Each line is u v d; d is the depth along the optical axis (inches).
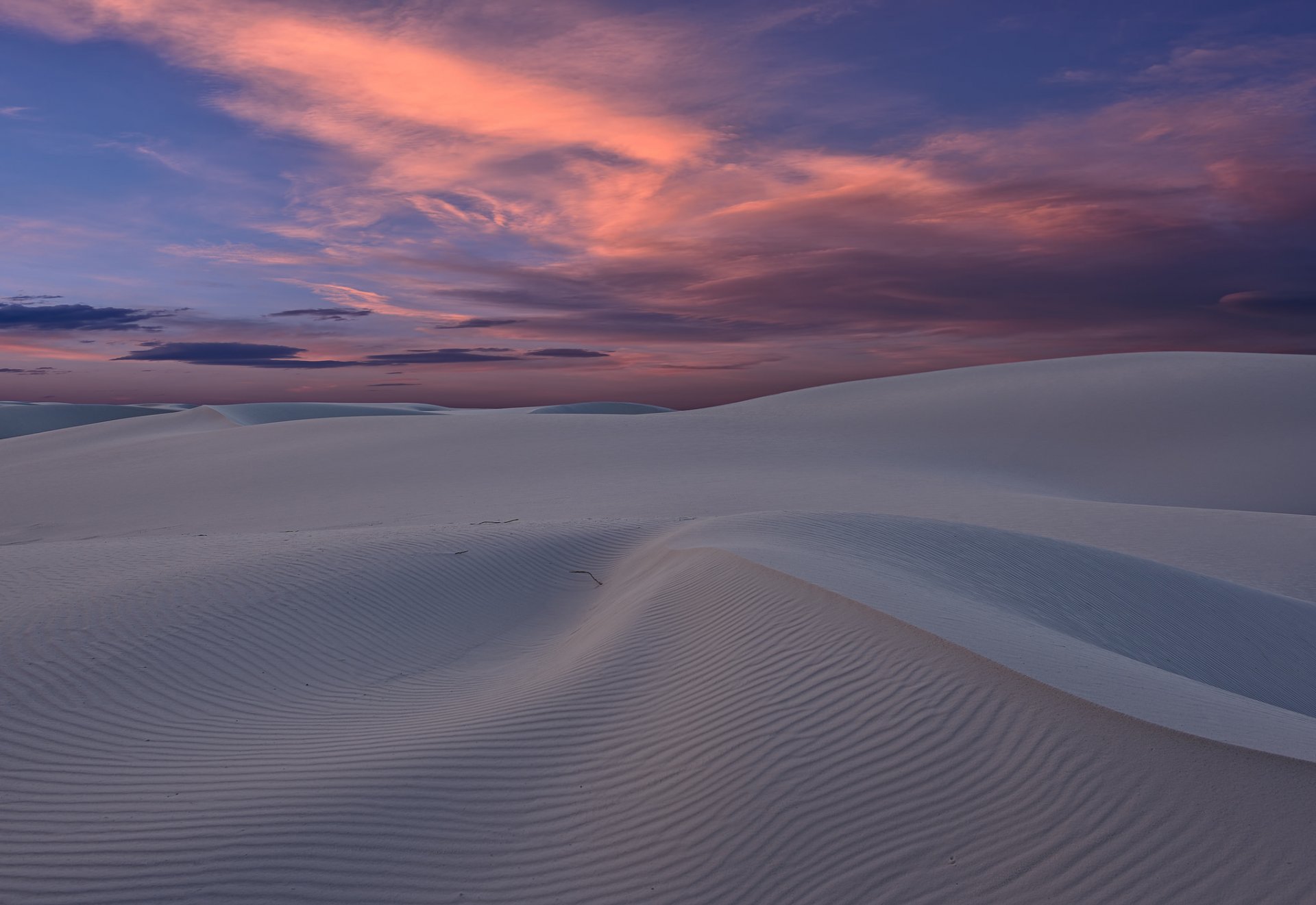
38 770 236.8
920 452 1502.2
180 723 275.1
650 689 272.1
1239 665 423.2
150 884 183.5
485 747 246.1
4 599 390.3
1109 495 1309.1
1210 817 170.9
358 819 209.3
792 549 424.2
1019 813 186.2
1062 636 330.3
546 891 189.6
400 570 465.4
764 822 200.4
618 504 972.6
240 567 440.1
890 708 228.1
